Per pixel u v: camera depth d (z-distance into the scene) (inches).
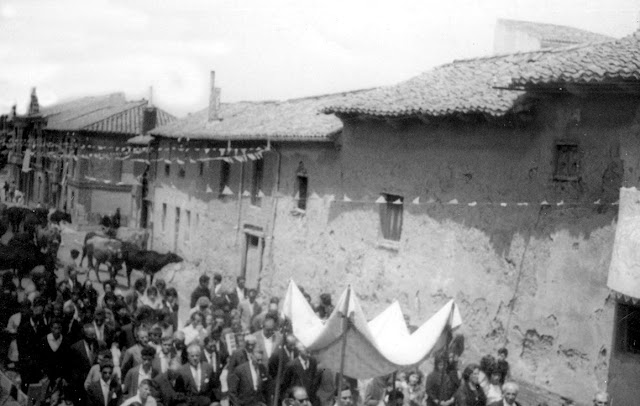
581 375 516.1
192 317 534.6
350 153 766.5
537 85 520.4
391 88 727.1
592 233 515.2
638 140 489.7
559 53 644.1
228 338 505.0
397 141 703.1
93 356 453.4
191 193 1117.7
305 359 451.2
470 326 607.2
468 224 618.5
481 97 592.4
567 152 543.2
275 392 428.1
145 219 1241.4
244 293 679.7
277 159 900.0
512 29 845.8
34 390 464.4
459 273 623.5
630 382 487.2
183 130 1106.7
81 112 1251.8
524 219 567.8
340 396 397.1
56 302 502.0
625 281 470.9
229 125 1031.6
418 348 427.8
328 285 789.9
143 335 441.7
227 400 474.9
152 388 382.3
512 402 406.0
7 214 987.3
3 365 476.4
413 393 456.1
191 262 1052.5
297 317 438.6
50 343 466.6
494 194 595.8
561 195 540.1
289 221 873.5
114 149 1203.9
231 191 1014.4
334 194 791.7
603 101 512.1
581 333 518.3
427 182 665.0
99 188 1184.2
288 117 938.1
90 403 419.2
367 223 741.3
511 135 582.9
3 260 700.0
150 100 1231.5
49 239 872.3
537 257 554.9
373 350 402.6
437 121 645.3
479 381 447.5
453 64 743.1
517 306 567.5
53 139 1147.3
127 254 916.0
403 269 687.1
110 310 539.2
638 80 470.6
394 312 462.6
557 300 536.4
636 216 469.7
